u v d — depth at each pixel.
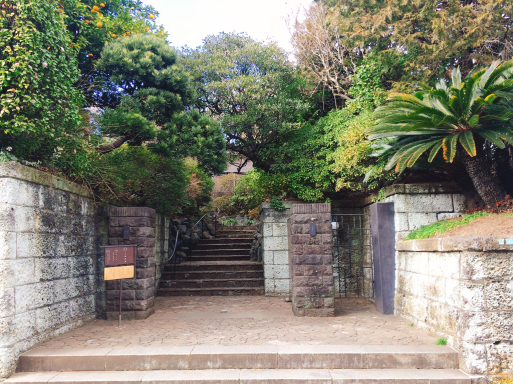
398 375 3.82
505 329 3.86
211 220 13.13
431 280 4.87
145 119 6.56
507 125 5.05
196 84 9.27
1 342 3.87
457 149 5.40
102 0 8.79
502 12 7.20
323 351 4.10
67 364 4.04
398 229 6.22
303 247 6.11
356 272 8.23
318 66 10.62
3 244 3.98
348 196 8.66
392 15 8.38
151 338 4.78
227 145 9.48
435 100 5.33
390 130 5.50
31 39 4.27
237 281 8.87
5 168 4.04
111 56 7.26
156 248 8.80
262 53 9.57
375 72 8.56
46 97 4.57
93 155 6.18
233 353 4.09
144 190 7.97
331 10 10.51
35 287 4.48
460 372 3.91
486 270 3.96
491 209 5.32
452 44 7.25
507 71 5.28
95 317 6.05
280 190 8.60
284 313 6.35
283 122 8.91
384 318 5.88
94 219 6.23
